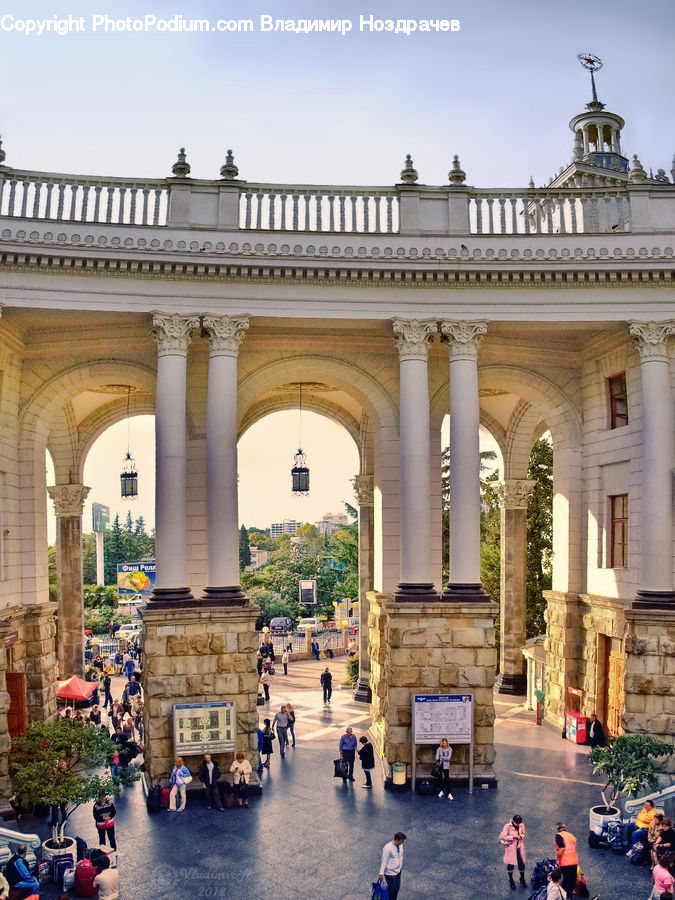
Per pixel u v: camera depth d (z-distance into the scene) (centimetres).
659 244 2412
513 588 3603
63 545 3547
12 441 2566
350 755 2291
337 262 2344
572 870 1584
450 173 2502
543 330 2573
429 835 1897
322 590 9225
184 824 1978
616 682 2583
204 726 2150
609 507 2706
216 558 2284
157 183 2400
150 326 2430
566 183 3253
